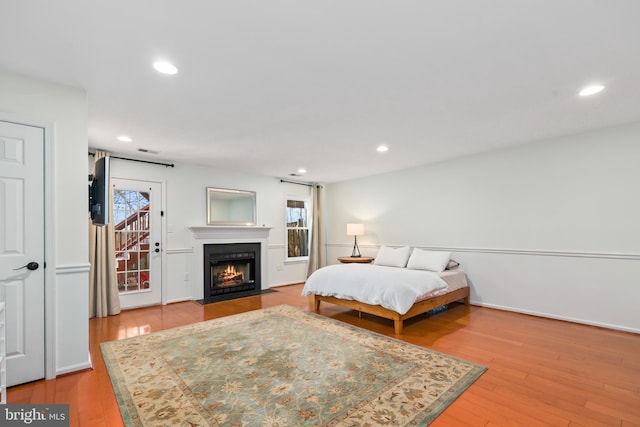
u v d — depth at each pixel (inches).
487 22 67.3
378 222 244.7
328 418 74.4
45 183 93.5
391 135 148.6
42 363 93.0
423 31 70.3
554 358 108.4
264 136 148.6
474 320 155.0
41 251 93.0
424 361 105.9
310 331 137.8
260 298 208.1
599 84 97.1
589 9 63.1
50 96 94.4
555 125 136.5
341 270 173.0
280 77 91.5
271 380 93.0
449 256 185.5
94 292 163.3
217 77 91.3
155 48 76.4
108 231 169.0
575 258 149.3
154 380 93.1
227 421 73.4
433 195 208.2
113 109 114.7
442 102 110.5
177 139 152.6
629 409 78.0
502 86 98.3
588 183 145.8
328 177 259.3
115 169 178.2
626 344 121.0
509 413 76.4
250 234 233.8
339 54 79.6
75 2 59.7
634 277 133.7
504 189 173.9
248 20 65.9
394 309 136.1
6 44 74.0
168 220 198.1
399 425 71.9
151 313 171.0
